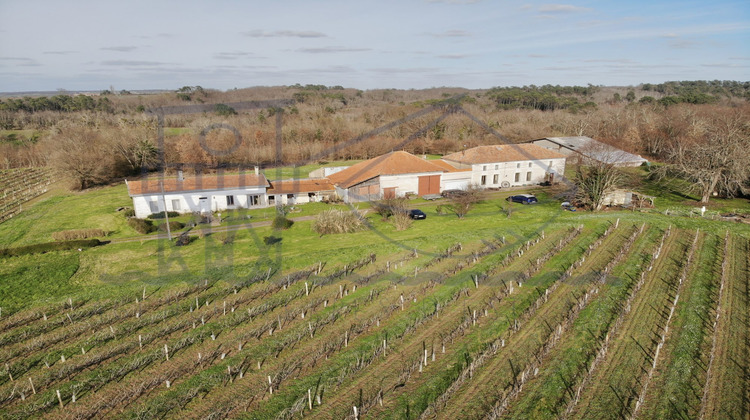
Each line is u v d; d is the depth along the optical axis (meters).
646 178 65.12
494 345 22.97
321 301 28.50
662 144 81.56
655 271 32.00
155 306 28.09
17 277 33.03
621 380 20.50
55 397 19.81
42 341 24.09
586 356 22.34
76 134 70.88
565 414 18.28
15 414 18.83
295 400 19.56
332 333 24.84
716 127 57.25
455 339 24.08
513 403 19.22
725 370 21.05
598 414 18.50
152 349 23.45
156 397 19.81
